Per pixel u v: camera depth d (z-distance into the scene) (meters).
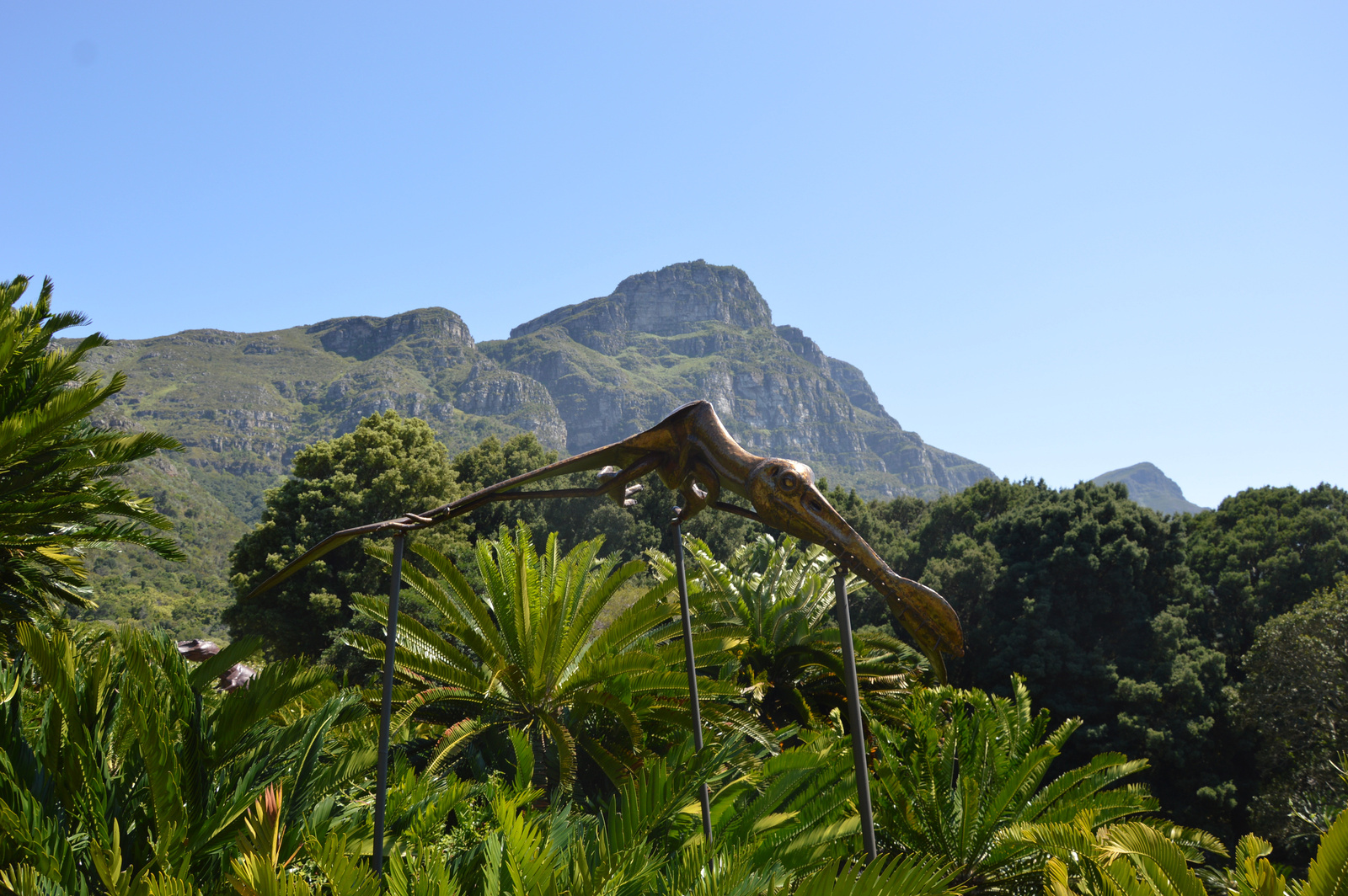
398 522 5.15
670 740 13.24
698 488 5.92
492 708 13.15
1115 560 34.00
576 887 5.36
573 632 13.34
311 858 6.33
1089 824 11.16
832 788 9.02
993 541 38.62
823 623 20.39
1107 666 30.91
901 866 4.73
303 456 38.06
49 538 12.12
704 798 6.20
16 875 4.66
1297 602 34.47
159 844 5.56
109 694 6.76
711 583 18.33
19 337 11.69
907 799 12.27
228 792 6.62
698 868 5.73
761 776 8.88
